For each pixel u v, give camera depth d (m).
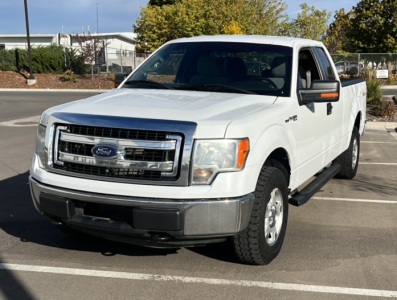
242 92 5.19
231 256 4.92
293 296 4.09
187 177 4.01
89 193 4.19
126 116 4.19
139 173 4.10
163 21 38.81
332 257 4.93
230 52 5.66
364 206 6.78
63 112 4.45
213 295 4.09
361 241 5.40
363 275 4.52
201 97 4.89
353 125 7.73
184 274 4.50
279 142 4.66
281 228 4.88
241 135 4.10
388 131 14.35
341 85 7.03
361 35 42.31
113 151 4.14
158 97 4.89
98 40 36.41
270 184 4.45
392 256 4.97
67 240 5.36
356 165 8.39
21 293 4.11
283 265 4.72
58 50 36.31
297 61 5.52
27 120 16.00
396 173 8.84
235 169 4.07
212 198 4.02
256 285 4.28
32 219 6.06
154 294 4.10
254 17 38.94
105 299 4.01
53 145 4.45
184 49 5.92
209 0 38.41
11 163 9.33
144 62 6.12
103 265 4.69
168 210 3.97
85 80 34.12
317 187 5.94
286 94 5.16
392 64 34.22
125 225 4.14
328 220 6.14
